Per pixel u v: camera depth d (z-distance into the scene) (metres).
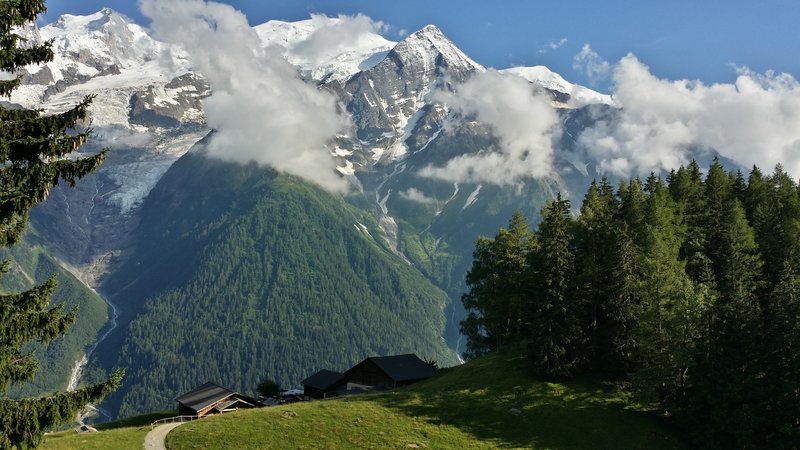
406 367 99.44
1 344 24.95
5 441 25.03
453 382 81.88
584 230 86.75
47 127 25.55
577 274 81.50
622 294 76.12
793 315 66.06
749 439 62.41
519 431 66.88
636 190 96.38
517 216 94.38
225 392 90.38
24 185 25.25
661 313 69.56
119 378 26.83
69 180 25.92
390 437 64.56
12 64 25.16
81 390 26.03
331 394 100.88
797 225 84.88
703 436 64.44
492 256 102.50
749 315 67.12
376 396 79.12
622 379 78.06
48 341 25.66
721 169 102.69
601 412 70.62
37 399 25.34
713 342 66.56
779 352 65.62
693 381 66.44
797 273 76.56
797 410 63.00
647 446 64.12
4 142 24.28
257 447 61.25
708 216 91.12
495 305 94.19
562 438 65.38
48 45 25.81
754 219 92.69
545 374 78.62
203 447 60.94
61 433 77.88
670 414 70.62
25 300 25.06
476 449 62.62
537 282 80.62
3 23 24.41
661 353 68.19
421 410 72.38
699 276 83.38
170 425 72.50
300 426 66.88
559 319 78.00
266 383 116.25
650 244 77.56
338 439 63.72
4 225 24.94
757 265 78.44
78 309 26.59
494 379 80.12
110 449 60.50
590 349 79.06
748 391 64.75
